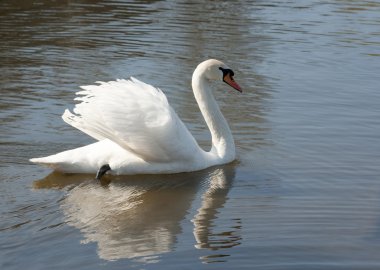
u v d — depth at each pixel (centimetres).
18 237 1020
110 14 2598
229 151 1359
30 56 2028
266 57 2100
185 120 1570
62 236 1030
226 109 1648
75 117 1277
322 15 2702
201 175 1299
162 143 1270
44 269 929
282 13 2711
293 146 1428
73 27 2377
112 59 2017
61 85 1775
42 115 1557
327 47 2236
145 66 1958
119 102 1261
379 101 1736
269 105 1686
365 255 981
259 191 1220
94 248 995
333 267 945
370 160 1359
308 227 1071
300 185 1245
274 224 1083
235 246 1007
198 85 1382
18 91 1717
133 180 1273
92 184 1243
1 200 1149
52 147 1379
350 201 1171
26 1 2753
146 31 2347
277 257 973
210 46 2191
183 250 993
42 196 1175
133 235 1041
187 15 2616
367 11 2798
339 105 1697
